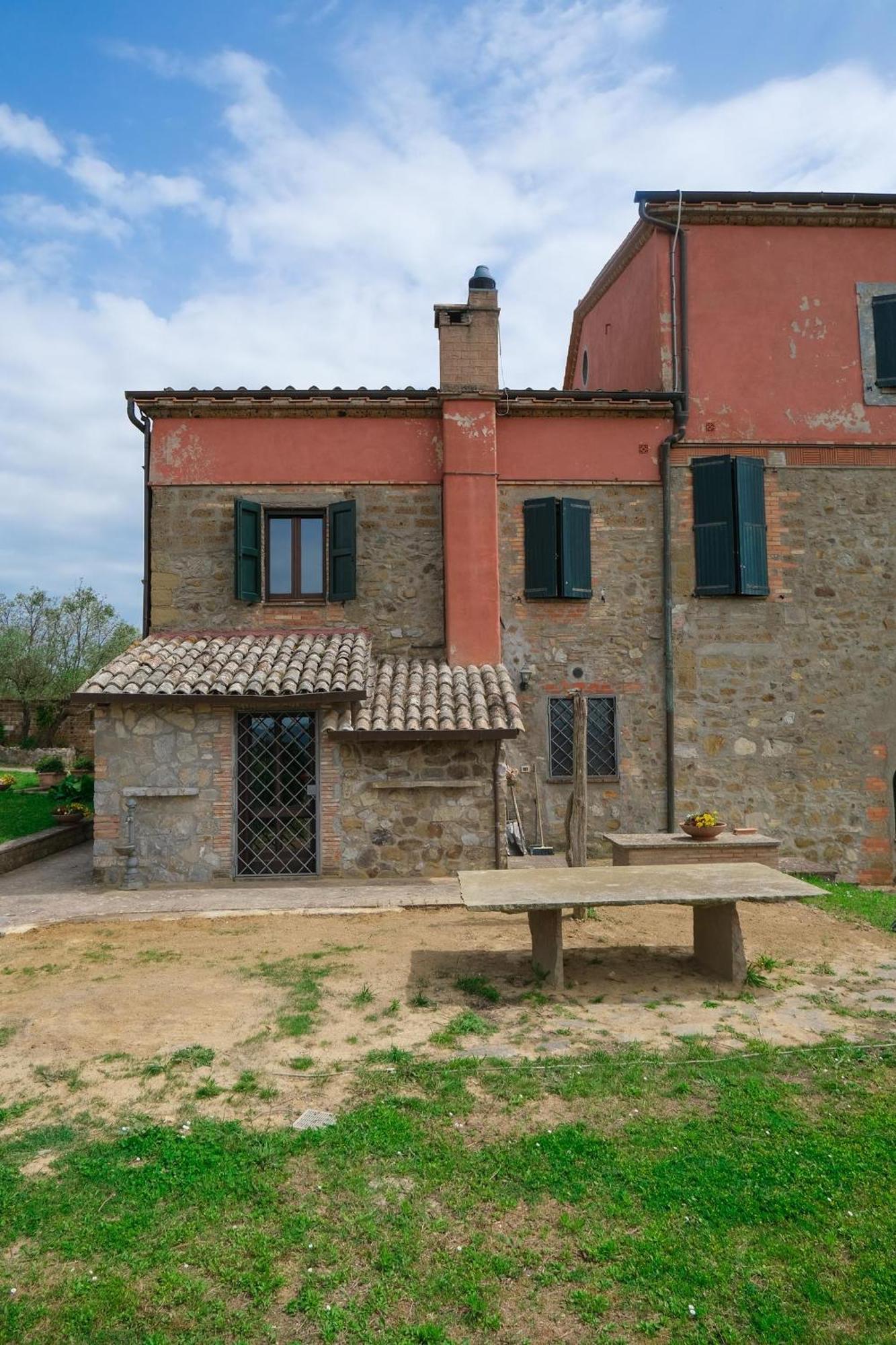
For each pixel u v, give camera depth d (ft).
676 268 40.01
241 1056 17.22
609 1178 12.85
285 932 26.16
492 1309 10.37
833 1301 10.38
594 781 38.34
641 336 42.47
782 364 39.99
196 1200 12.51
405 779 33.71
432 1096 15.42
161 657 35.04
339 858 33.65
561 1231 11.75
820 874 36.52
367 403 38.68
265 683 33.24
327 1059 17.01
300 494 38.93
